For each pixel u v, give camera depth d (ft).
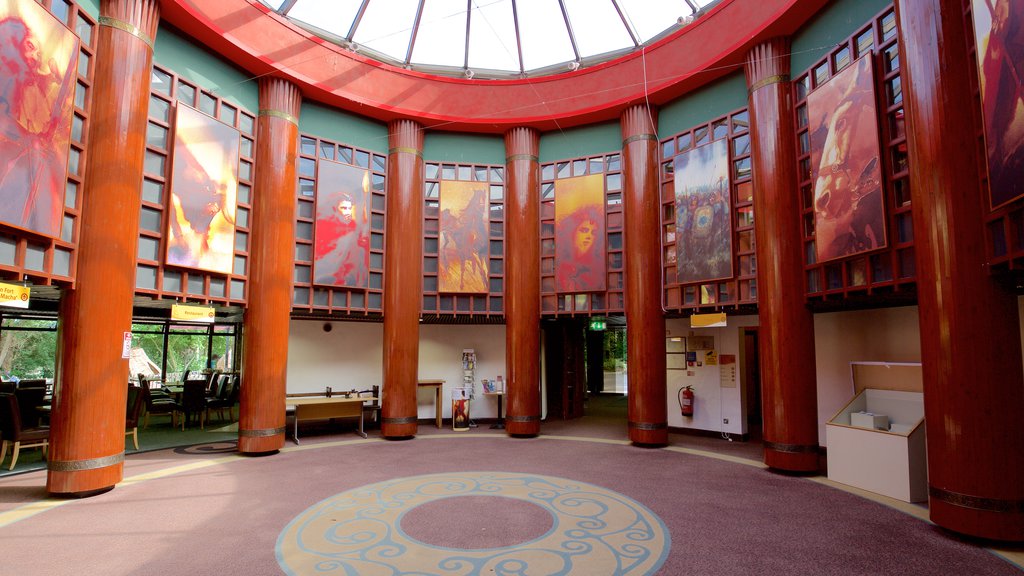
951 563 14.14
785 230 25.16
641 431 31.73
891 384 24.93
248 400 29.04
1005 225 14.15
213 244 26.71
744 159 29.14
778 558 14.49
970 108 16.03
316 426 38.86
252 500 20.10
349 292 34.24
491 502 19.86
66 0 19.53
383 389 35.09
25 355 60.34
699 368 36.76
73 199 20.22
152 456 28.66
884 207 19.84
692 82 31.37
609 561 14.29
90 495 20.51
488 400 42.93
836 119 22.31
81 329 20.31
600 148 37.04
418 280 36.19
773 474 24.47
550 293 37.17
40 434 24.86
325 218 33.27
